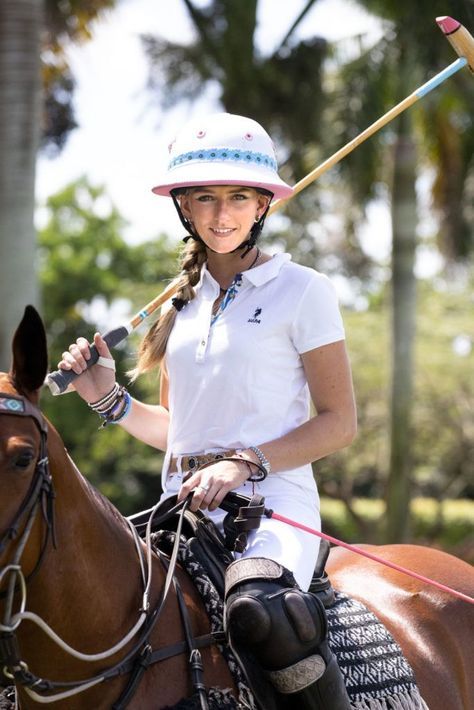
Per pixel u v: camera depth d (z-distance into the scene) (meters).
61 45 20.52
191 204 5.17
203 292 5.32
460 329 37.94
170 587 4.87
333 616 5.48
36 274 15.09
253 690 4.62
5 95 14.88
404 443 25.73
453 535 38.22
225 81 22.91
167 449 5.43
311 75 23.05
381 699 5.24
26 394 4.32
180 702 4.56
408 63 22.95
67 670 4.55
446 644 5.95
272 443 4.96
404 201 25.14
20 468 4.10
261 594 4.56
